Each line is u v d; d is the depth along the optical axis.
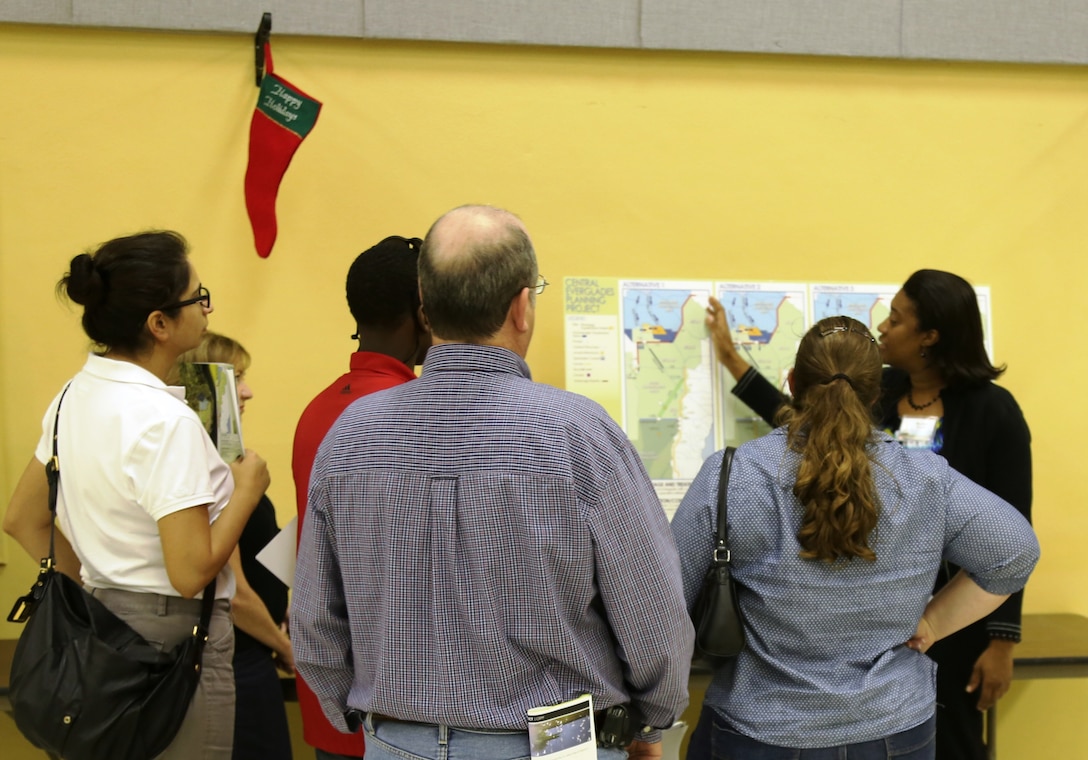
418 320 1.73
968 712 2.29
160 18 2.48
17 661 1.57
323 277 2.61
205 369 1.77
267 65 2.46
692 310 2.66
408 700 1.23
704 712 1.74
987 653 2.24
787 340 2.70
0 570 2.51
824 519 1.50
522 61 2.66
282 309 2.59
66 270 2.50
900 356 2.37
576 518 1.19
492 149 2.66
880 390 1.67
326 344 2.61
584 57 2.69
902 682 1.56
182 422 1.58
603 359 2.60
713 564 1.60
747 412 2.65
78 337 2.52
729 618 1.57
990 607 1.65
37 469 1.74
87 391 1.63
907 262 2.85
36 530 1.77
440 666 1.21
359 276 1.70
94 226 2.51
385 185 2.62
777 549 1.57
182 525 1.54
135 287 1.60
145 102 2.52
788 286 2.72
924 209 2.85
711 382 2.64
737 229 2.77
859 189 2.82
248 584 2.04
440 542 1.21
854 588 1.54
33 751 2.58
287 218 2.59
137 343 1.64
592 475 1.21
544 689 1.22
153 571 1.60
